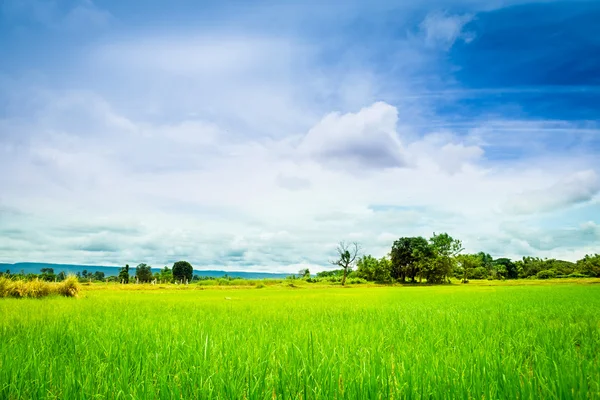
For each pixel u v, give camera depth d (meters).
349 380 3.60
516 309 13.71
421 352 5.01
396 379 3.62
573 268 106.00
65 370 3.98
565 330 7.36
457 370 3.98
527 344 5.65
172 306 15.49
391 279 94.69
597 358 4.70
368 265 97.25
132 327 7.72
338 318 10.44
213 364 4.21
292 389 3.49
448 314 11.48
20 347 5.30
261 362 4.25
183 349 5.11
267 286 73.25
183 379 3.66
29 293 21.81
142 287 57.75
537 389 3.42
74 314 10.89
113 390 3.38
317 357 4.58
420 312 12.48
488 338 6.18
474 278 110.25
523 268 111.38
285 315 11.53
